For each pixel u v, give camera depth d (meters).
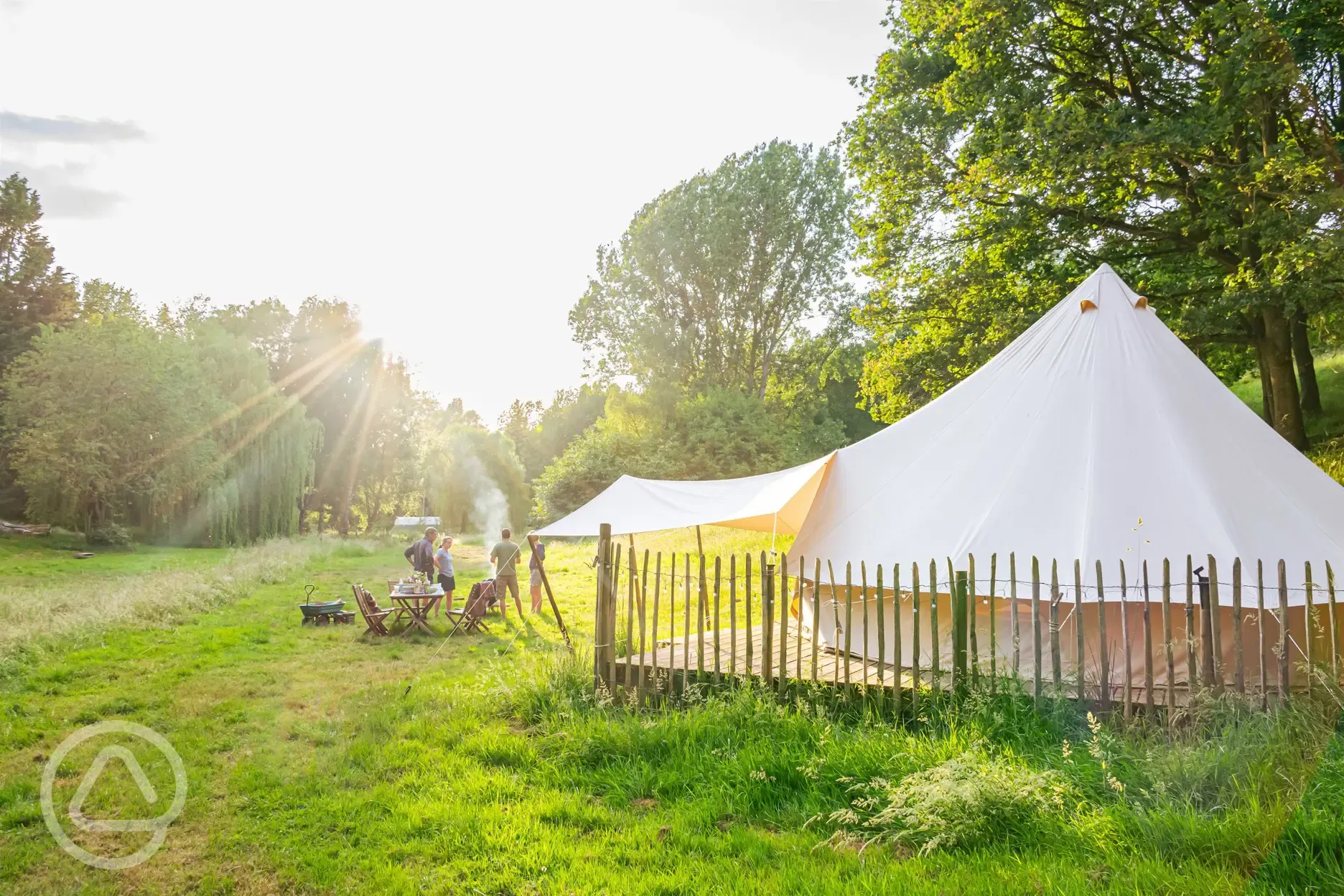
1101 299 7.63
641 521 9.97
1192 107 12.98
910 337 18.67
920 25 15.95
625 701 6.54
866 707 5.58
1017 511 6.42
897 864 3.68
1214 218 12.76
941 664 6.28
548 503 36.94
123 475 31.34
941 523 6.79
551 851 4.12
